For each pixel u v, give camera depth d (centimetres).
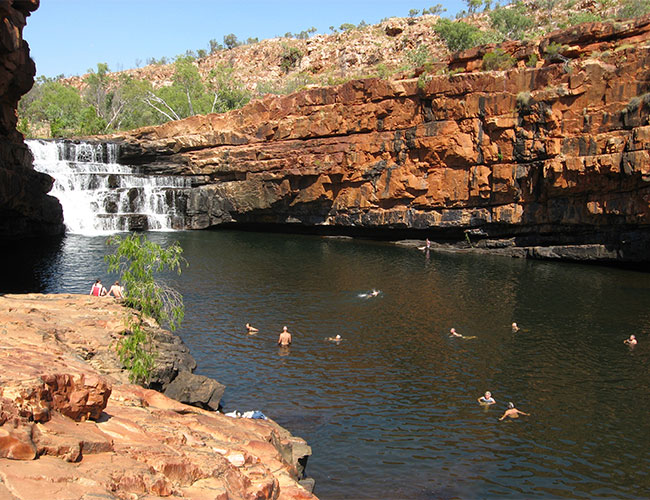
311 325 3462
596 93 5397
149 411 1398
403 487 1783
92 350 2019
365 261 5659
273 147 7688
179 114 12738
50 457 852
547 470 1914
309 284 4550
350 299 4097
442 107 6353
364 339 3225
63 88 14262
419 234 7012
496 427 2211
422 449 2028
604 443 2109
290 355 2942
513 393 2531
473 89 6131
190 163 8262
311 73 16100
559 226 5844
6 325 1925
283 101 7756
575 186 5491
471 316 3706
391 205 6969
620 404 2439
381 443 2061
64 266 4666
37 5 5072
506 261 5825
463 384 2623
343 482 1797
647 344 3198
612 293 4359
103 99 14075
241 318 3562
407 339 3241
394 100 6731
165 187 7838
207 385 2197
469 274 5075
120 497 818
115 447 998
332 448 2012
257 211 7869
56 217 6494
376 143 6925
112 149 8100
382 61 14888
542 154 5759
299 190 7562
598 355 3017
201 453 1138
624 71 5228
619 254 5372
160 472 955
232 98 13088
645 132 4891
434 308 3894
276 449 1483
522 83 5856
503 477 1862
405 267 5378
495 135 6066
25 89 5647
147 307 2312
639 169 4912
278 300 4022
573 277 4956
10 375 945
